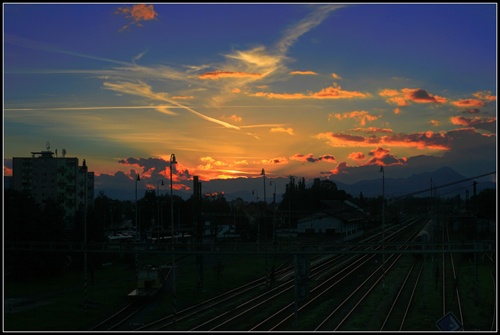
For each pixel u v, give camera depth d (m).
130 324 37.72
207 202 148.62
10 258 62.41
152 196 125.19
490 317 38.72
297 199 145.75
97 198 161.75
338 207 118.12
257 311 41.41
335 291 50.91
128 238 97.94
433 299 46.16
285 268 73.06
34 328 36.28
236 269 72.62
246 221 113.81
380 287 53.03
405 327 34.34
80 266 73.44
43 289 56.09
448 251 38.91
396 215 162.50
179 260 87.88
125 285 59.03
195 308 44.91
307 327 34.47
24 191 68.75
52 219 68.19
